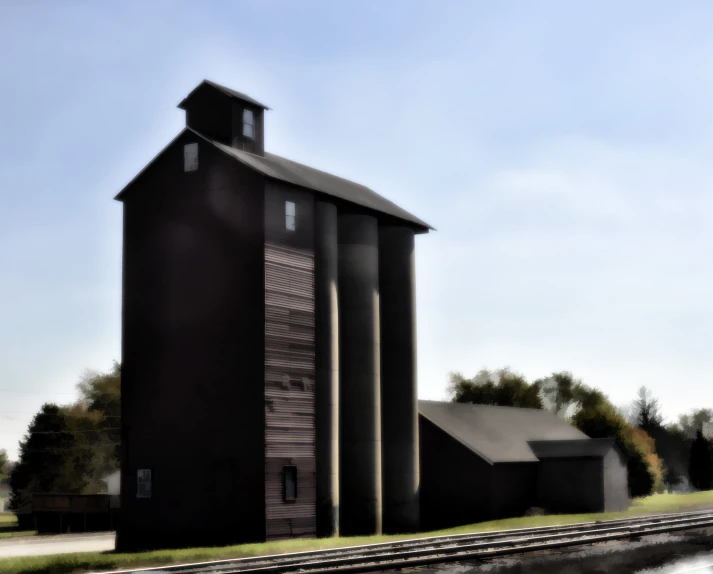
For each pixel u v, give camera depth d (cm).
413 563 2353
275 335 4150
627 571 2248
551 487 6141
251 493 3994
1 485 16362
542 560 2536
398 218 5238
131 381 4450
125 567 2783
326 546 3462
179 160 4497
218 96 4619
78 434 10044
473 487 5728
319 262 4572
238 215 4259
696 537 3228
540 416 7344
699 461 10025
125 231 4603
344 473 4772
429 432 5956
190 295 4341
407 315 5281
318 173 5259
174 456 4250
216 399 4175
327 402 4438
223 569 2392
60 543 4953
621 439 8488
